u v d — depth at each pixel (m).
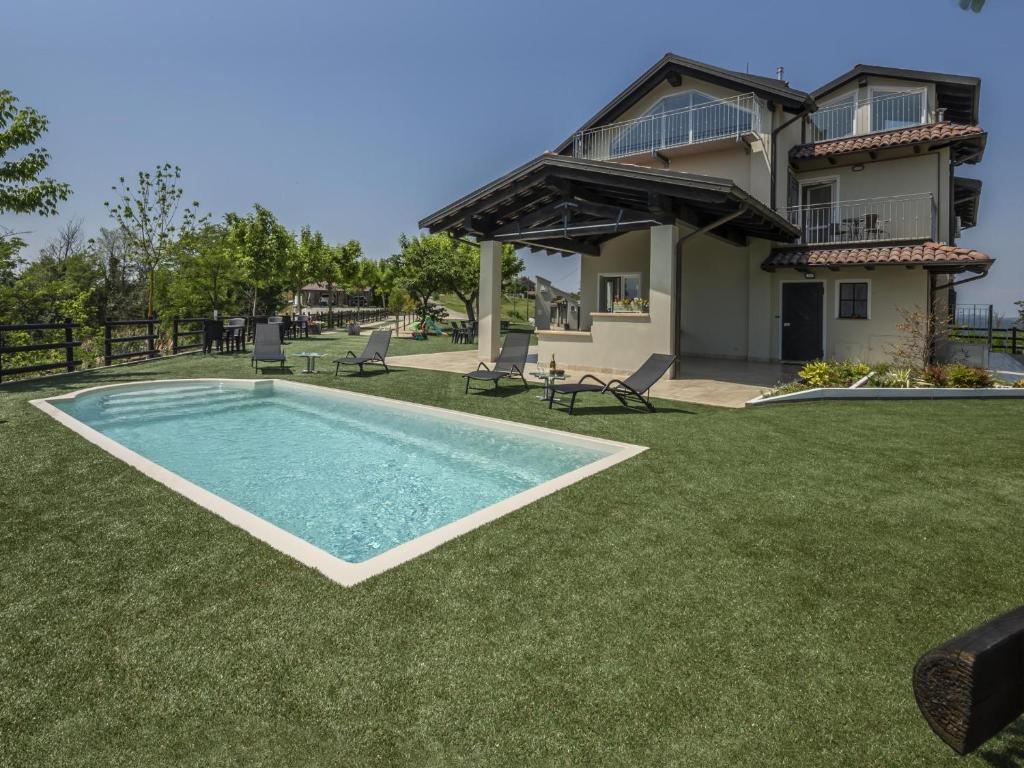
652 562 3.39
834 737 2.04
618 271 16.58
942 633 2.66
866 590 3.06
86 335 19.78
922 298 12.99
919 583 3.13
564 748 1.99
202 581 3.14
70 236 27.62
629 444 6.28
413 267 28.98
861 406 8.23
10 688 2.28
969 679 1.13
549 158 11.28
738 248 14.92
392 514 4.88
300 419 8.68
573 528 3.90
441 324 34.00
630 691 2.28
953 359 13.16
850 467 5.28
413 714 2.15
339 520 4.73
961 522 3.97
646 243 16.09
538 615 2.82
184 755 1.95
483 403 9.06
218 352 17.30
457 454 6.68
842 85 15.34
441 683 2.32
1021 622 1.25
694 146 14.75
